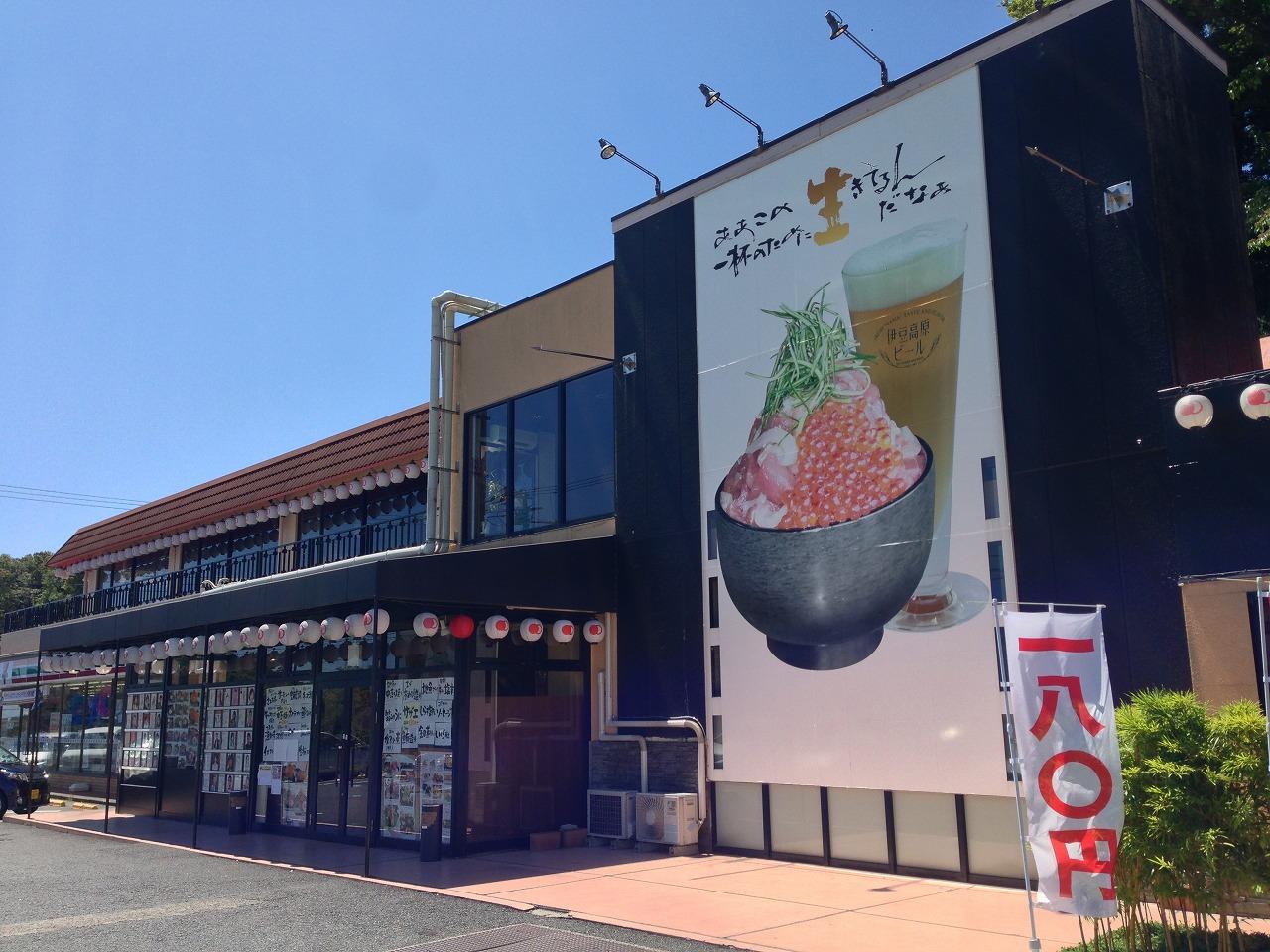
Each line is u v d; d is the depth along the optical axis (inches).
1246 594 339.6
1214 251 419.2
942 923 332.5
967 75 437.1
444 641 530.0
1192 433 352.8
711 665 498.6
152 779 768.3
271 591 537.0
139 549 1035.9
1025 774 246.1
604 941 318.3
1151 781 252.2
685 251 544.4
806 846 455.5
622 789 528.1
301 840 589.3
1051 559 386.6
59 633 799.7
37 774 812.0
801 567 463.2
